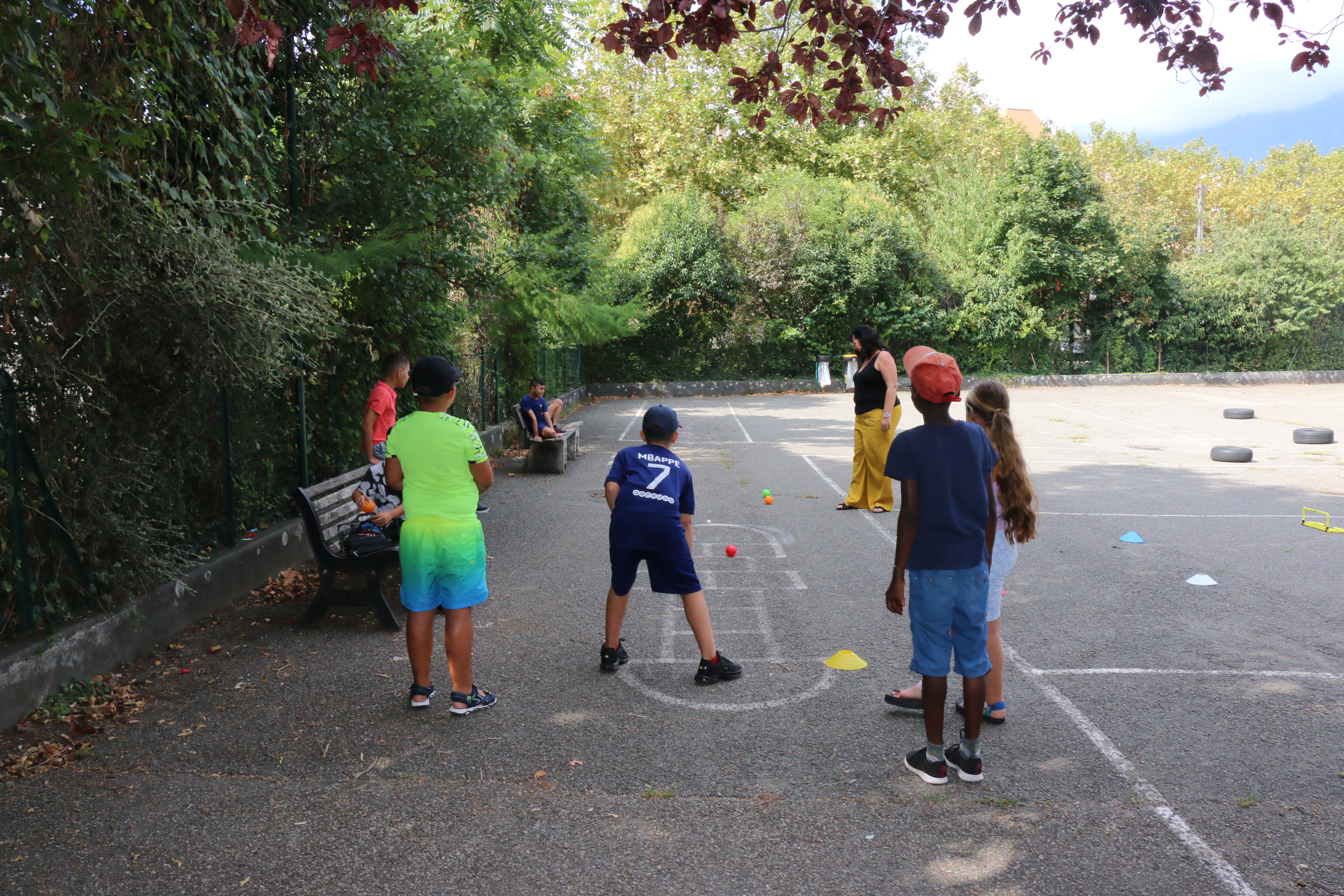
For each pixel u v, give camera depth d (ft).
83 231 15.08
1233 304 103.76
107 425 16.25
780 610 20.12
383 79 26.61
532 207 51.98
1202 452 47.14
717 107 109.70
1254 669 16.35
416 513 14.01
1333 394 89.25
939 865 10.02
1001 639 18.10
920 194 113.80
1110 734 13.52
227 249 17.08
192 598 18.58
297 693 15.08
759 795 11.61
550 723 13.92
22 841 10.46
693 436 56.75
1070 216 98.58
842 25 15.07
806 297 97.76
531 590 21.66
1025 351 103.09
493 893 9.48
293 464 25.05
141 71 17.13
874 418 31.17
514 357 56.03
